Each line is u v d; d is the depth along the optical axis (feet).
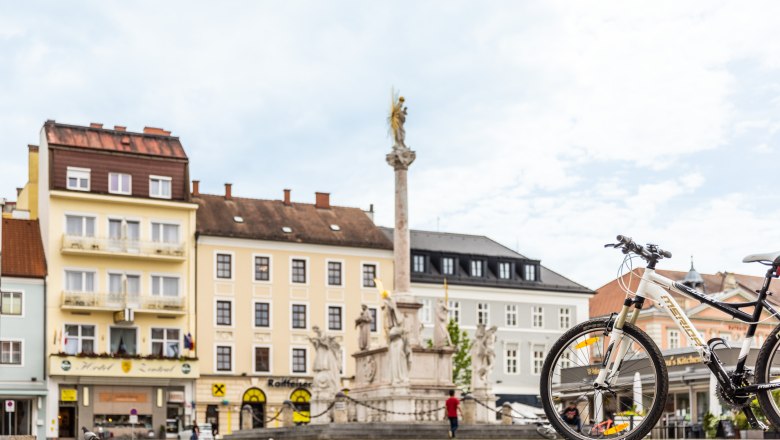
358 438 127.34
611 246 30.09
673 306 29.07
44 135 222.48
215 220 237.86
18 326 210.18
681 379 145.18
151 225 226.58
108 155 223.92
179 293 227.40
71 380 210.59
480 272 266.36
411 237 265.34
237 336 232.53
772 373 27.84
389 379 140.97
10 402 182.50
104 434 209.77
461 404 145.89
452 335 238.27
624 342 29.22
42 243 220.23
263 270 238.27
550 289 273.13
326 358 150.61
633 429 28.48
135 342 221.46
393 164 152.56
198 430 187.21
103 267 220.43
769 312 28.14
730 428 103.96
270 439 141.08
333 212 260.01
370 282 250.37
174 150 232.73
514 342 265.95
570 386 29.60
